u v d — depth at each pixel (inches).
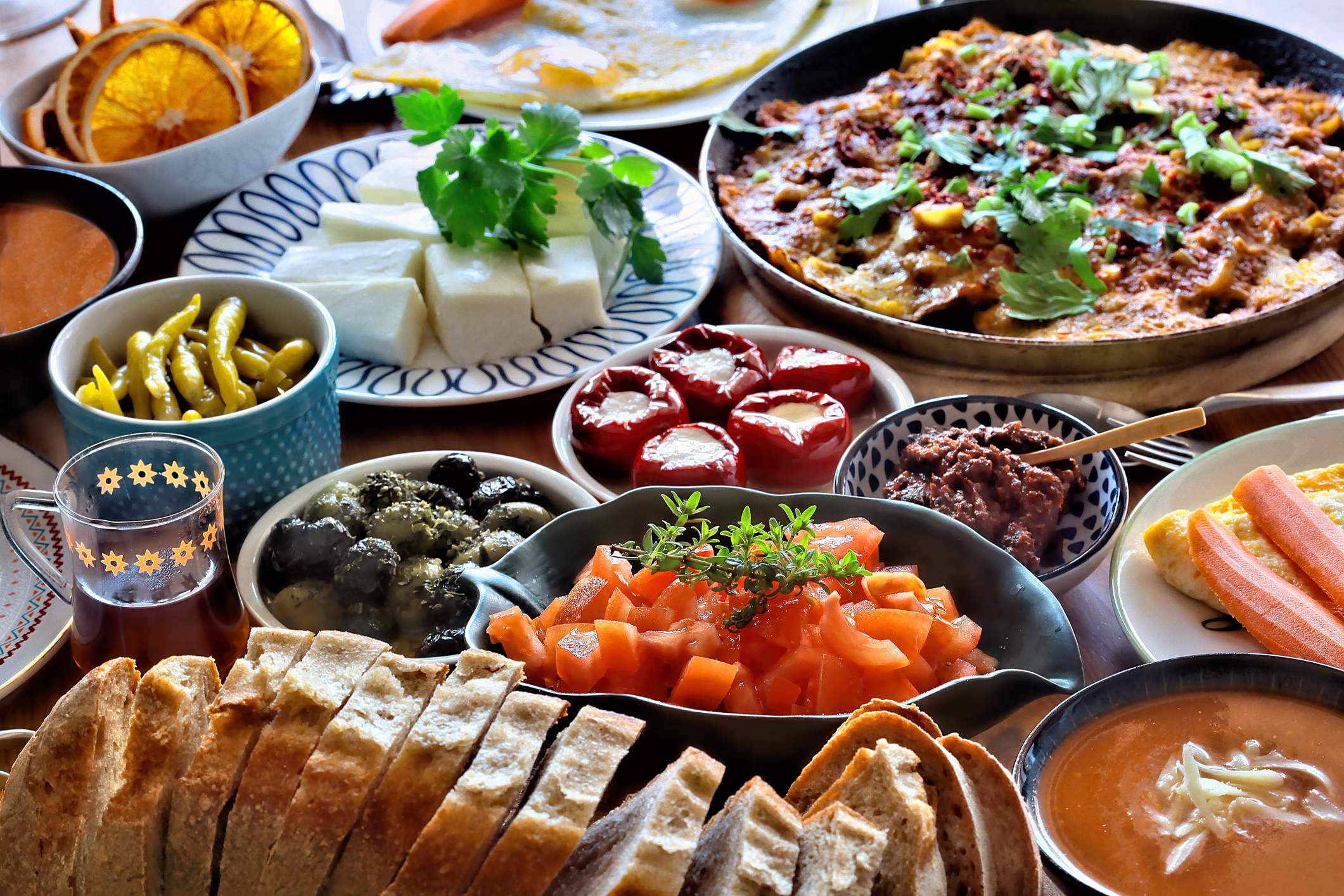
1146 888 27.2
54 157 42.1
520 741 27.0
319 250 40.3
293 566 32.6
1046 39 45.8
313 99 44.6
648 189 43.9
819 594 30.7
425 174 39.2
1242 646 31.3
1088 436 33.9
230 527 34.5
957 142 42.6
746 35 49.6
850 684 30.0
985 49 46.3
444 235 40.1
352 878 26.9
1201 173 41.1
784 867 26.0
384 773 27.2
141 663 30.9
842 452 36.0
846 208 41.8
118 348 35.7
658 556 30.8
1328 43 48.6
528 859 26.2
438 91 46.3
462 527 33.3
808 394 36.4
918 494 33.2
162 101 43.1
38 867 27.2
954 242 40.2
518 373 38.4
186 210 43.9
